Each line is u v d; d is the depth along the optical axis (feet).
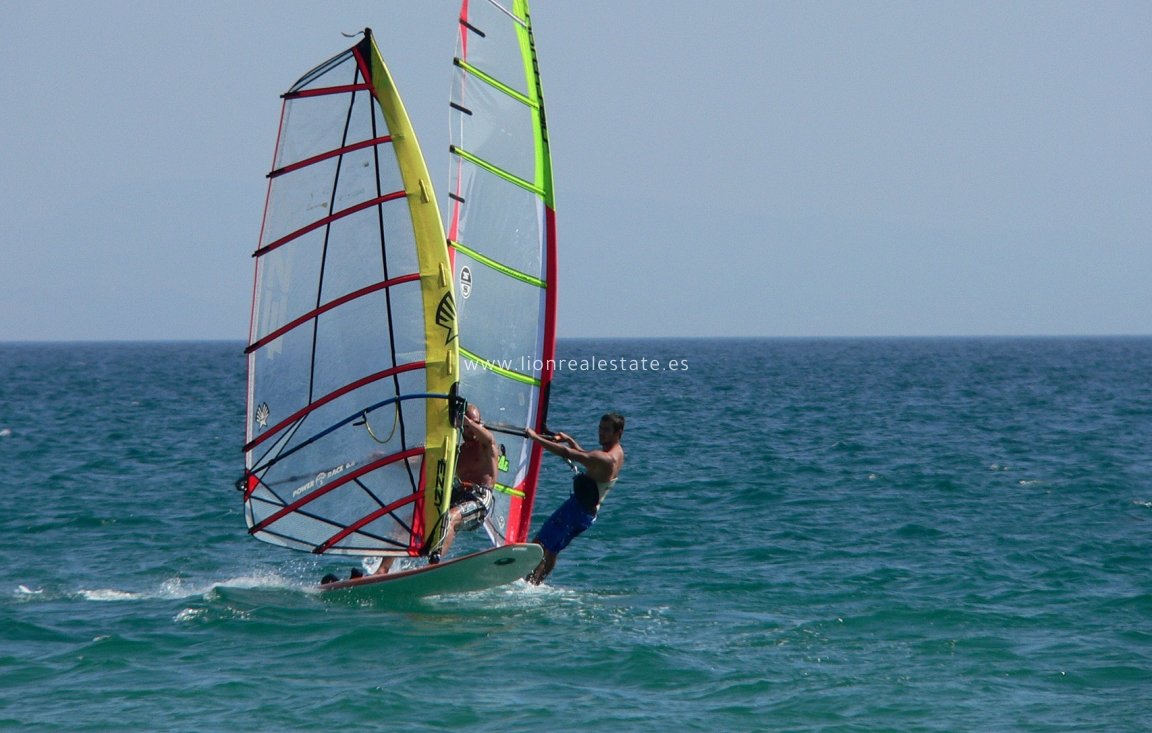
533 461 155.12
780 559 162.71
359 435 137.18
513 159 149.28
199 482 242.58
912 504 213.25
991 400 540.52
